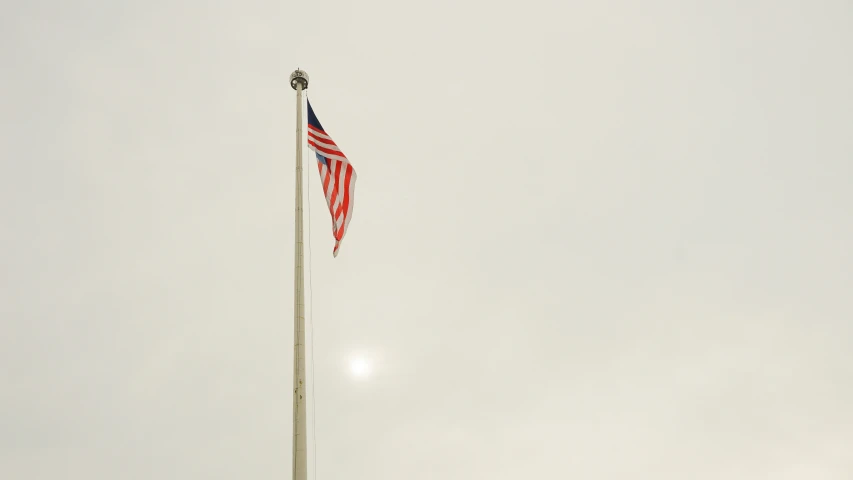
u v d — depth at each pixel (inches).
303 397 531.5
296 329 569.3
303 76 748.6
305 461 500.1
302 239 631.2
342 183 741.9
